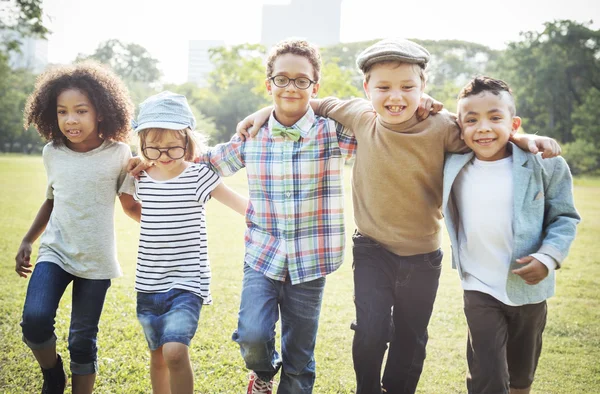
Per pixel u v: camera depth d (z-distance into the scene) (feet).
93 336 9.02
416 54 8.29
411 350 9.29
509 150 8.48
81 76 9.20
